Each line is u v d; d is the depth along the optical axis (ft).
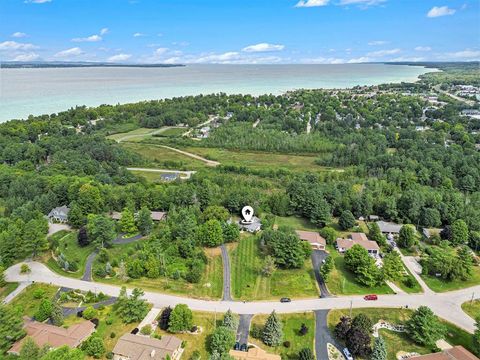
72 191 474.90
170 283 328.08
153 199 468.75
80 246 393.50
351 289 323.57
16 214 418.51
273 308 297.74
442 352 241.35
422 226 442.50
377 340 243.40
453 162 598.34
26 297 309.42
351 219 425.69
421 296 317.83
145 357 235.20
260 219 451.94
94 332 260.42
